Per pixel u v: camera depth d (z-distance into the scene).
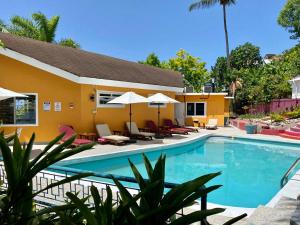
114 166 11.78
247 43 48.53
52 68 14.38
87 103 15.23
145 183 1.65
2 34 15.70
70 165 10.43
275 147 16.75
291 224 4.16
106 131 15.38
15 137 1.88
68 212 1.97
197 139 17.47
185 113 25.69
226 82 34.91
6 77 13.95
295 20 38.66
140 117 19.36
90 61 18.14
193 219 1.40
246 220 4.86
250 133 20.23
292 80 30.89
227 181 10.27
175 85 22.95
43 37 23.25
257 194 8.88
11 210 1.64
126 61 23.36
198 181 1.45
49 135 14.73
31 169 1.58
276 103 31.56
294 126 19.97
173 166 12.48
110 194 1.51
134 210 1.54
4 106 14.07
